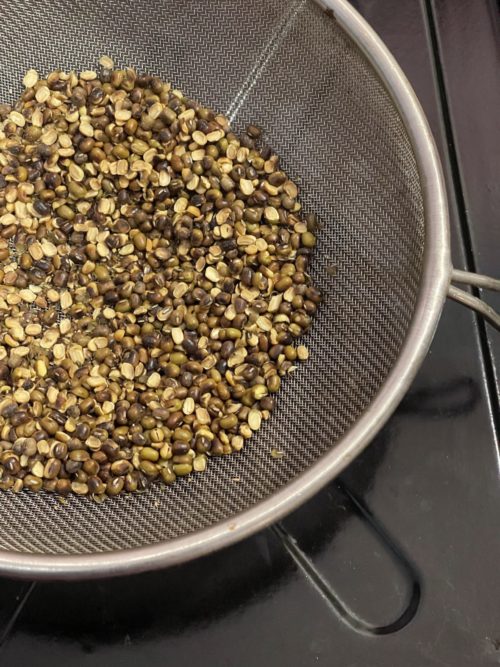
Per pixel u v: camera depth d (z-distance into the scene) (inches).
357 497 13.4
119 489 13.1
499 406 13.5
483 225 14.1
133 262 13.9
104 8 14.0
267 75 13.8
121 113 14.0
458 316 13.8
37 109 14.2
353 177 13.4
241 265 13.8
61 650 13.0
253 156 14.1
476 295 13.9
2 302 13.8
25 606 13.2
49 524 13.0
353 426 11.7
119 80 14.1
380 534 13.2
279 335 13.6
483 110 14.5
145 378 13.5
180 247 13.9
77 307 13.8
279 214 13.8
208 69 14.2
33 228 14.1
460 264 14.0
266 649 12.9
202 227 13.9
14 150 14.1
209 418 13.5
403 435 13.5
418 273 12.1
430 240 11.9
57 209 14.1
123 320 13.8
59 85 14.1
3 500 13.1
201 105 14.4
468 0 14.9
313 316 13.8
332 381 13.3
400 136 12.4
